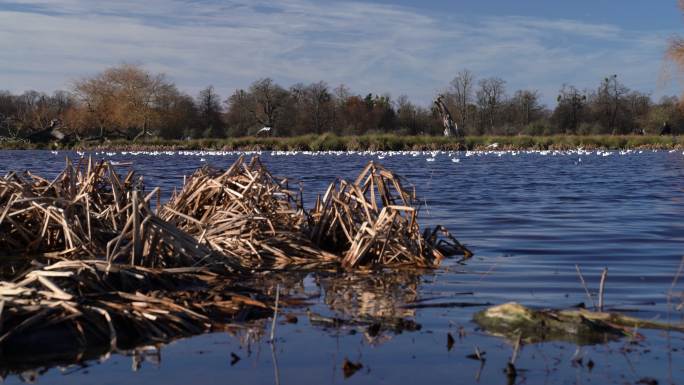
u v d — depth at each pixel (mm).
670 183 17625
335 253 7043
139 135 73438
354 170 23766
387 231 6633
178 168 25453
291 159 35469
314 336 4016
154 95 73250
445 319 4371
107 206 7398
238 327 4215
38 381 3275
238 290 5219
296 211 7754
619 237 8094
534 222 9641
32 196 7066
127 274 4941
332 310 4633
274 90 88625
